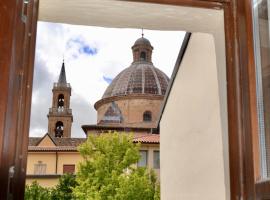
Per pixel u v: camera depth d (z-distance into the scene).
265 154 1.74
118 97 46.84
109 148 23.83
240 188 1.83
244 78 1.90
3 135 1.51
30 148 35.72
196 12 2.48
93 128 40.22
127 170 23.66
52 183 33.50
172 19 2.67
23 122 1.66
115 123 44.72
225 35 2.05
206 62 3.89
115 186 22.42
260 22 1.90
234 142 1.91
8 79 1.55
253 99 1.80
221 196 3.36
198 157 4.27
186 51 4.87
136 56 52.97
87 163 23.70
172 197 5.87
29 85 1.71
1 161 1.51
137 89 47.22
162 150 7.00
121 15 2.64
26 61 1.72
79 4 2.46
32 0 1.80
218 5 2.08
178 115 5.50
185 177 4.96
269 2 1.93
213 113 3.64
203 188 4.03
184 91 5.06
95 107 49.41
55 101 54.16
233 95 1.95
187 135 4.87
